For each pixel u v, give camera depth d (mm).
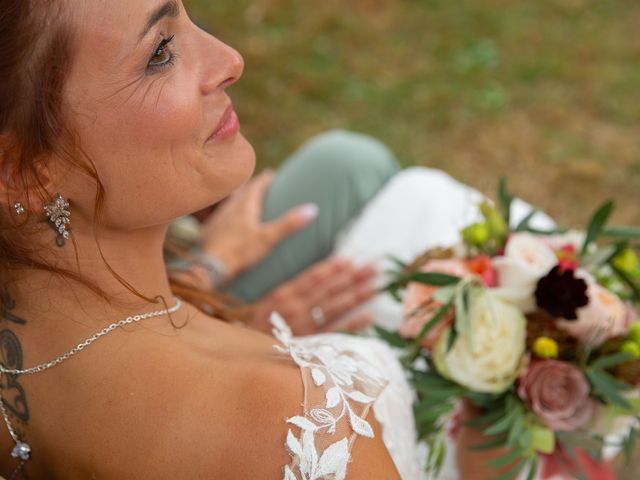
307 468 1149
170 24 1159
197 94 1194
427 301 1561
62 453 1261
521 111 4188
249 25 4789
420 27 4730
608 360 1509
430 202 2502
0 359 1275
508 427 1572
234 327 1466
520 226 1736
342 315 2475
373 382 1311
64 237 1219
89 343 1238
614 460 2252
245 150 1307
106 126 1136
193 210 1277
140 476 1202
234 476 1159
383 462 1221
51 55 1073
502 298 1531
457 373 1520
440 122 4164
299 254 2711
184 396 1210
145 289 1315
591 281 1569
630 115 4113
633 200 3723
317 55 4582
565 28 4637
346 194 2705
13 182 1155
